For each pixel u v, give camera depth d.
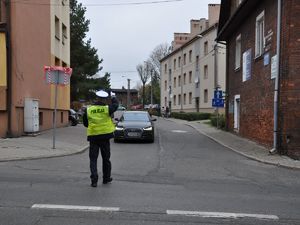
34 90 21.16
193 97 53.00
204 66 48.19
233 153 16.03
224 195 8.33
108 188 8.65
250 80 20.16
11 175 9.88
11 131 18.25
